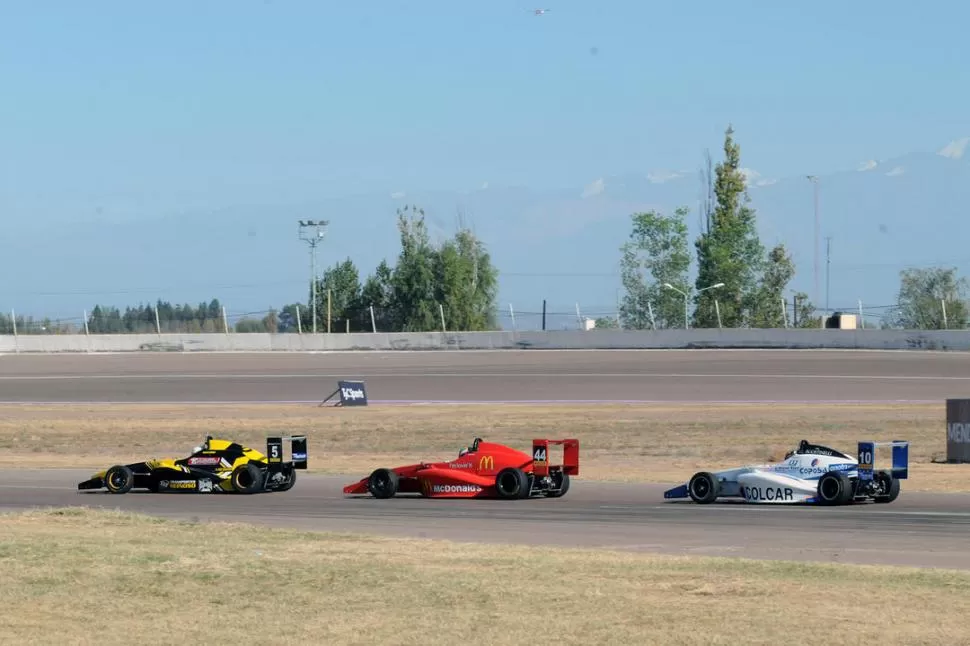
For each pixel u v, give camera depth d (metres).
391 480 67.44
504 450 66.69
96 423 139.50
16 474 89.50
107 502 67.31
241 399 165.88
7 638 28.53
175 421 140.25
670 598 31.86
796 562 38.38
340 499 67.62
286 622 29.92
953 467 85.25
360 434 123.19
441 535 49.72
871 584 33.66
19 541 44.72
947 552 42.22
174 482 72.50
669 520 54.00
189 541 45.22
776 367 184.62
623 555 40.72
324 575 36.12
